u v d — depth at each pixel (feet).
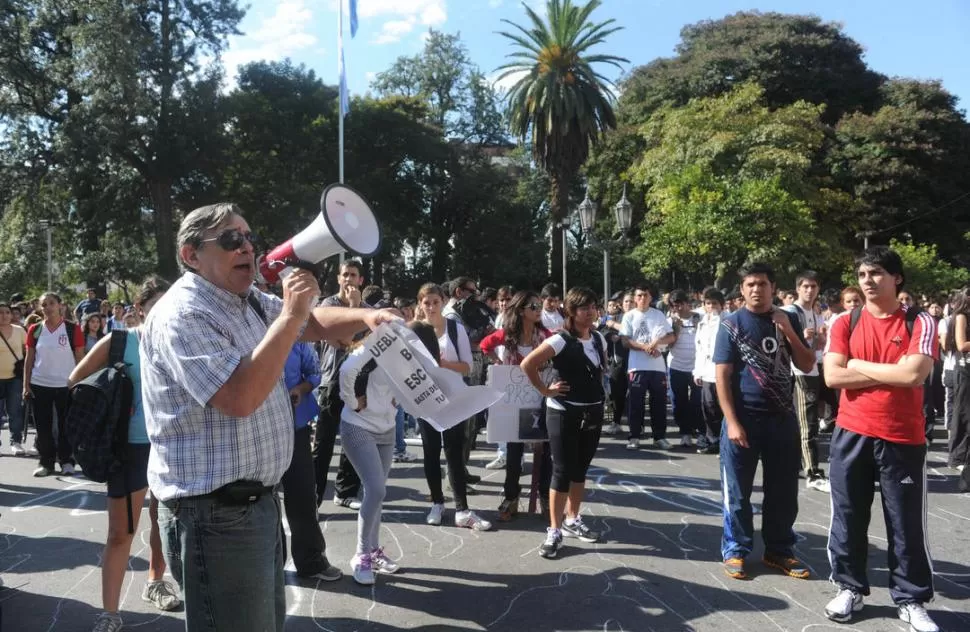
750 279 14.25
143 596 13.30
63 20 90.68
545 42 83.20
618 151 115.24
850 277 91.71
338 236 7.58
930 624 11.58
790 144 85.51
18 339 27.68
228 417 6.69
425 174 124.26
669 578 14.15
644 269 87.10
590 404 15.43
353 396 13.57
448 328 18.60
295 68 113.60
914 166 102.94
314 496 14.02
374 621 12.26
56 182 90.33
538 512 18.86
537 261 117.50
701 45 120.06
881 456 11.97
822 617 12.41
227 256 6.86
